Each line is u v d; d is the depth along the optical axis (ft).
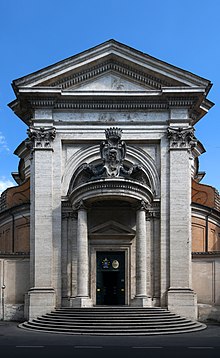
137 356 56.80
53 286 102.17
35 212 104.42
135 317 87.35
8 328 89.45
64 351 60.85
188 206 104.32
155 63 108.27
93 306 98.58
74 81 109.50
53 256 103.35
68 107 108.58
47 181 105.60
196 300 101.71
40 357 55.52
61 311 92.53
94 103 108.58
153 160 107.76
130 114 108.68
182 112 107.76
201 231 119.03
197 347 65.16
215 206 126.93
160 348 64.13
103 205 106.52
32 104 107.76
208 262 106.22
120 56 108.78
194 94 106.83
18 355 57.11
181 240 103.09
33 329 86.94
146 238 104.58
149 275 103.65
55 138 107.65
